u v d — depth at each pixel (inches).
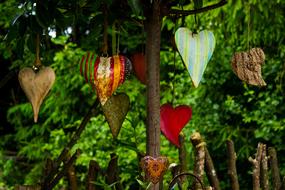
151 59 62.1
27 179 211.9
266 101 161.0
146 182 60.3
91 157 172.2
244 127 172.6
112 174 67.2
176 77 180.5
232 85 173.2
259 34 155.2
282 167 161.0
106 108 61.5
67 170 66.2
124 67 59.2
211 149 173.5
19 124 229.9
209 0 142.9
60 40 194.5
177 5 69.4
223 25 158.6
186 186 62.7
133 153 158.6
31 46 65.1
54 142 194.5
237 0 143.3
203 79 172.4
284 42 170.2
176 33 58.4
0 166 221.8
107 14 63.4
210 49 59.1
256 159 66.8
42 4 62.4
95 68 58.9
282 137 160.6
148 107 62.0
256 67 60.1
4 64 239.3
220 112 172.6
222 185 171.8
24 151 218.5
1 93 249.3
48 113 214.5
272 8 150.7
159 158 58.0
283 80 164.6
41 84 61.3
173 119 65.0
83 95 209.0
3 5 178.2
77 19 67.5
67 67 202.1
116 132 61.7
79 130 67.9
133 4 58.4
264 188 67.4
